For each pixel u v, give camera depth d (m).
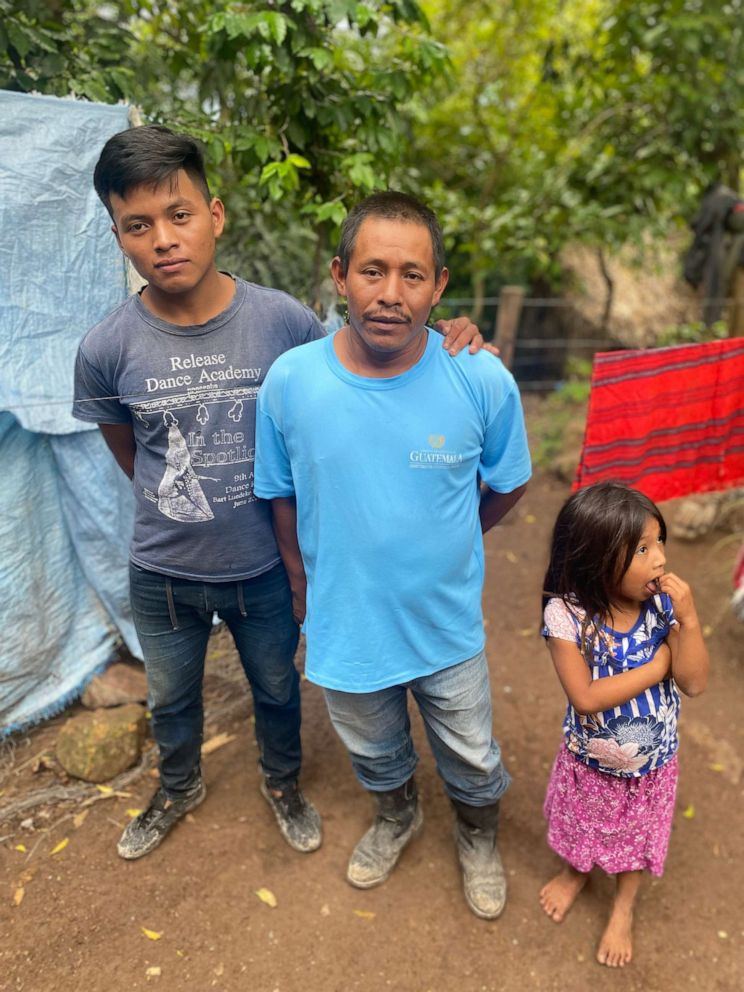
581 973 1.89
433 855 2.18
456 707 1.78
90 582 2.64
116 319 1.65
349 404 1.47
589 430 2.69
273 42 2.63
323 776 2.44
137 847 2.12
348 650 1.68
